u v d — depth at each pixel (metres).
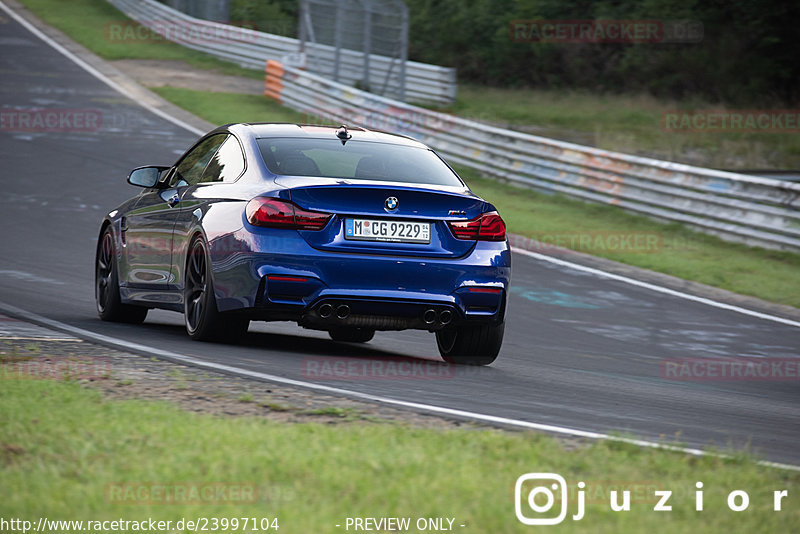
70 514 11.04
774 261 52.34
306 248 23.16
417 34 162.38
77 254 43.59
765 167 91.56
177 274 26.09
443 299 23.92
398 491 12.03
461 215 24.31
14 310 29.23
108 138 75.94
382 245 23.61
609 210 63.50
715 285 46.53
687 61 141.25
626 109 121.25
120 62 118.94
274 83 102.00
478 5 157.38
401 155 25.89
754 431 19.73
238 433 14.73
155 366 20.75
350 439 14.74
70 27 138.50
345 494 11.99
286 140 25.48
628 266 49.53
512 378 24.30
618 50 146.25
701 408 22.38
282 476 12.58
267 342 27.05
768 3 139.88
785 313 41.88
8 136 73.12
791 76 141.38
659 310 40.50
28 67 107.56
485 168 73.69
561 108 119.12
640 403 22.19
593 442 16.25
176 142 77.25
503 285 24.64
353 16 110.75
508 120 107.94
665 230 58.81
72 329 25.75
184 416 15.89
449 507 11.57
